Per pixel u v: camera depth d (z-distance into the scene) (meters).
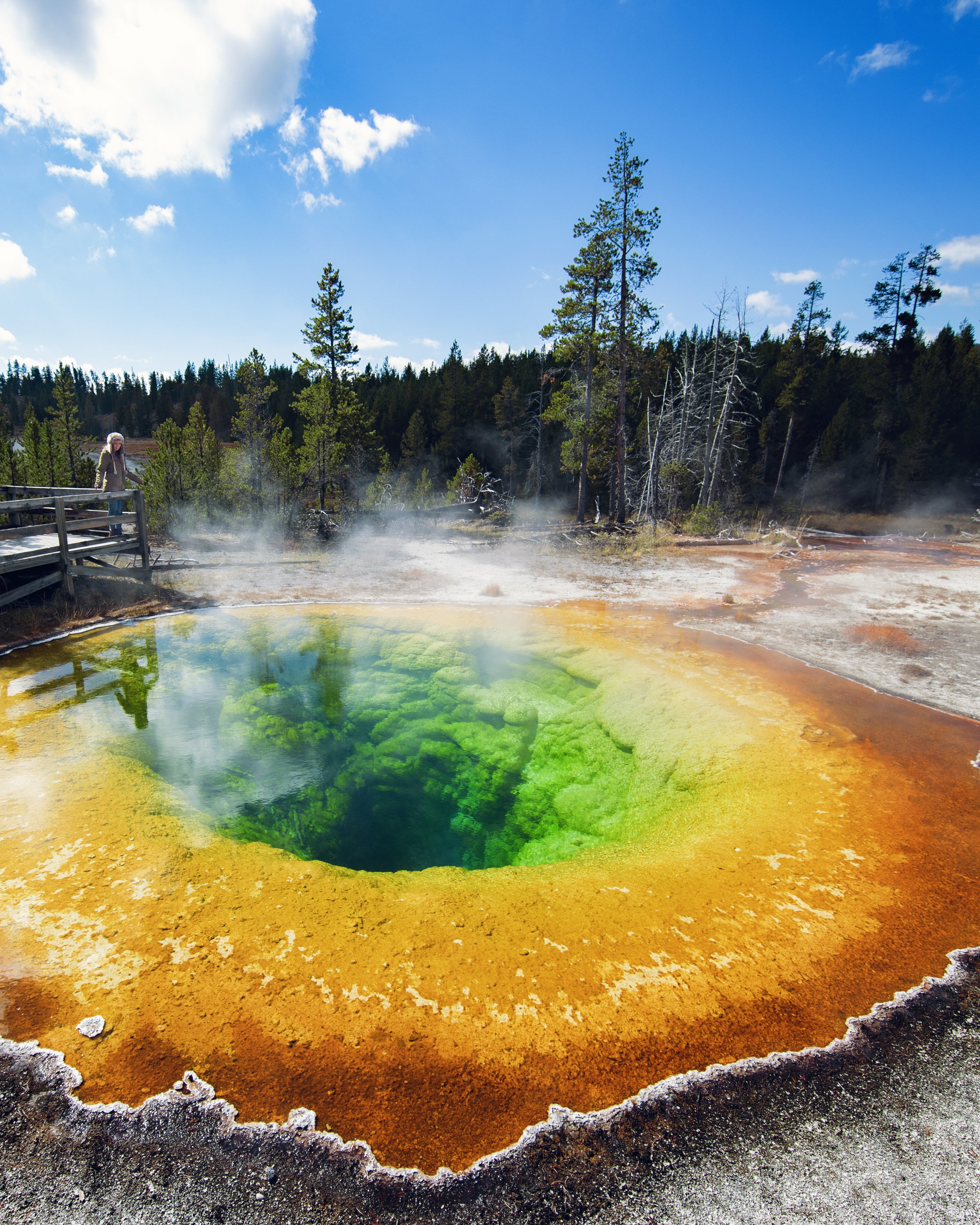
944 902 3.34
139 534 9.62
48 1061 2.28
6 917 2.99
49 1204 1.87
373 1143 2.05
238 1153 2.01
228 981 2.67
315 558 14.00
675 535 20.52
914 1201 1.93
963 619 9.50
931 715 5.86
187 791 4.64
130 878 3.34
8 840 3.60
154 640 7.80
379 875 3.59
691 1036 2.50
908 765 4.87
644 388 33.97
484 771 6.30
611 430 23.80
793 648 7.87
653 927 3.12
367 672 7.60
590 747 6.02
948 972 2.88
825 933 3.10
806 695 6.26
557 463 43.78
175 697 6.29
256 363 18.56
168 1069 2.27
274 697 6.72
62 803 4.01
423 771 6.40
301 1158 2.00
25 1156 1.99
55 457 16.80
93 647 7.43
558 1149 2.05
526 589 11.44
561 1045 2.43
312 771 5.75
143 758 4.99
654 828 4.34
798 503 34.84
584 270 20.34
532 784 6.00
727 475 31.64
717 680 6.62
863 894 3.39
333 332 23.94
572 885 3.50
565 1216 1.87
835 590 11.80
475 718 6.93
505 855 5.62
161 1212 1.85
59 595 8.52
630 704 6.25
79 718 5.47
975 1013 2.66
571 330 21.61
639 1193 1.94
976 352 40.91
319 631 8.52
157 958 2.79
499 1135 2.09
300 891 3.34
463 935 3.02
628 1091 2.26
